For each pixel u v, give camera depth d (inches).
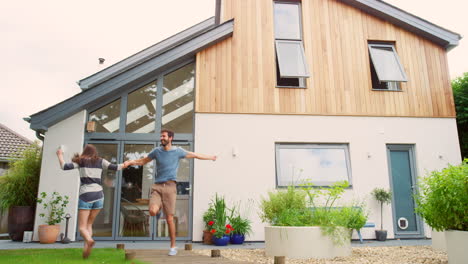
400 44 336.8
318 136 307.6
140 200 283.3
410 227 301.7
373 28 337.1
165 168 180.7
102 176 284.5
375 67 322.3
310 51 324.8
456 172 151.7
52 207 271.6
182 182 289.4
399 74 322.7
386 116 318.3
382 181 304.8
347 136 310.3
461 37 328.8
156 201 175.6
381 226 291.4
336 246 188.1
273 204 214.8
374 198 300.2
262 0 331.3
